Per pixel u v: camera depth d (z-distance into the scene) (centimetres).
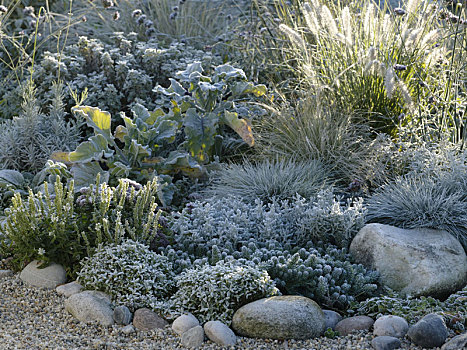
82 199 413
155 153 555
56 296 385
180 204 532
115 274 370
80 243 411
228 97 605
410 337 320
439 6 555
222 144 605
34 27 742
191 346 325
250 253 410
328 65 597
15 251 409
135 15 710
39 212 411
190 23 808
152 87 674
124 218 423
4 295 388
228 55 739
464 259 400
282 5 715
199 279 355
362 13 630
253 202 496
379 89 559
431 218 433
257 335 330
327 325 348
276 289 355
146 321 346
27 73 686
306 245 432
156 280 382
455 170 462
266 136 576
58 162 511
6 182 520
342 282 389
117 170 511
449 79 538
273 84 643
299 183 495
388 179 500
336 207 432
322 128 548
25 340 335
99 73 667
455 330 333
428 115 550
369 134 557
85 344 333
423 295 380
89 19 822
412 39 543
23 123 558
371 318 351
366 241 412
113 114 636
